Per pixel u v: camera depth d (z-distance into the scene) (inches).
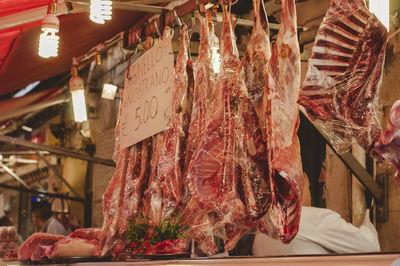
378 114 90.7
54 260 139.3
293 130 99.5
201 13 132.3
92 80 356.8
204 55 129.9
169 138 138.6
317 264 66.9
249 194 108.8
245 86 113.1
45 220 312.7
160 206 144.3
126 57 172.9
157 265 100.4
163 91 146.2
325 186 174.7
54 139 438.0
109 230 156.2
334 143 95.3
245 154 111.0
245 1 197.3
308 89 94.3
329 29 94.0
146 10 153.0
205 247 136.3
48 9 154.3
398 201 146.5
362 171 146.5
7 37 208.4
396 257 60.1
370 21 90.4
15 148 475.5
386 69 152.4
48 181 449.1
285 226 95.7
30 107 338.6
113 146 322.7
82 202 358.0
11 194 575.2
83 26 223.9
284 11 103.0
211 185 116.9
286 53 101.3
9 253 194.1
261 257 75.7
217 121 117.3
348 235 122.3
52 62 259.0
